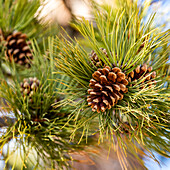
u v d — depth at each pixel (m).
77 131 0.62
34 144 0.60
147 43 0.53
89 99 0.55
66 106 0.63
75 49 0.56
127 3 0.59
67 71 0.57
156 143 0.59
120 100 0.56
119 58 0.57
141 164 0.62
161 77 0.60
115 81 0.55
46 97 0.62
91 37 0.55
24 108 0.60
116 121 0.57
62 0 0.66
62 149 0.62
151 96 0.56
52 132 0.61
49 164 0.61
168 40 0.58
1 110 0.60
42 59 0.63
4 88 0.60
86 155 0.66
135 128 0.58
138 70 0.56
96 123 0.64
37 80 0.63
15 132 0.60
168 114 0.57
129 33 0.57
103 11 0.62
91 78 0.57
